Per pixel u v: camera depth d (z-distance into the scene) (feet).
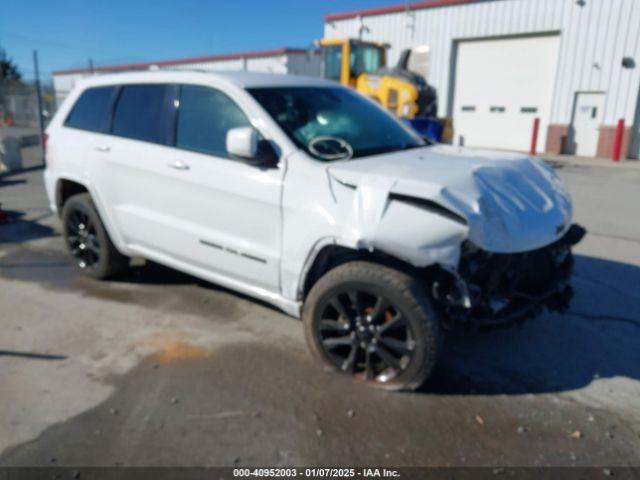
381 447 9.30
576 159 55.26
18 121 75.00
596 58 56.70
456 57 68.18
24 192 31.94
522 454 9.12
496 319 10.73
